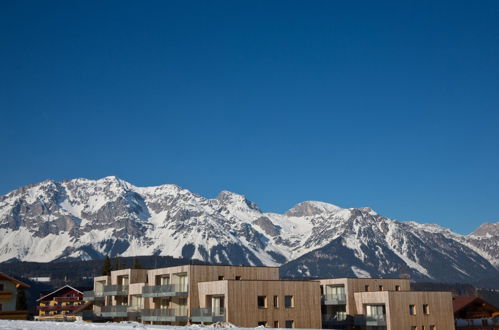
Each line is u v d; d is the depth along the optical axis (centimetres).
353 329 9506
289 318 7894
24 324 4806
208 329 4625
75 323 5228
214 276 8544
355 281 9838
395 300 8906
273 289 7888
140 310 9425
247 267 8825
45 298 17375
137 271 10138
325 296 10069
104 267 18212
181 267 8606
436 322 9100
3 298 8094
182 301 8619
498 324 10238
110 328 4450
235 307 7531
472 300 10100
